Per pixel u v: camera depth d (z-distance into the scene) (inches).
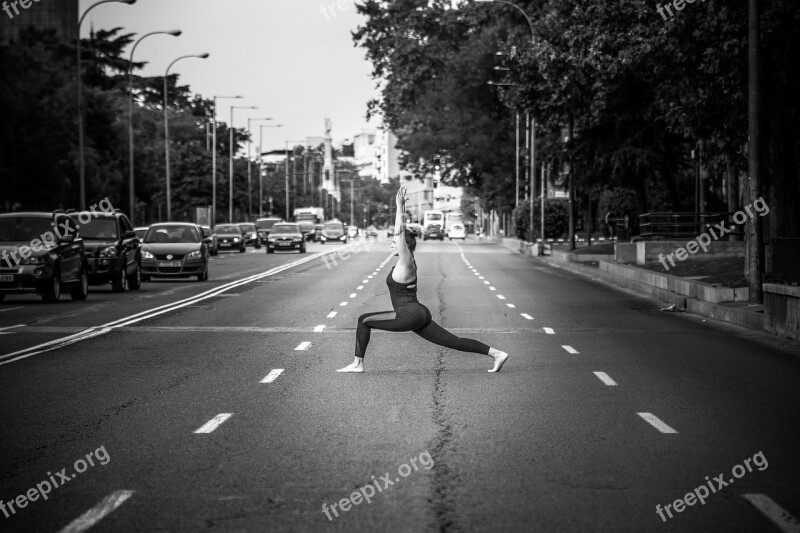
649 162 1744.6
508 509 275.3
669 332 775.7
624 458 339.6
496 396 470.9
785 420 413.7
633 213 2955.2
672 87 1088.8
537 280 1467.8
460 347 545.6
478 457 340.5
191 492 295.0
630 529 258.1
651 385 508.4
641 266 1438.2
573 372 553.6
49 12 6560.0
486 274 1621.6
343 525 261.0
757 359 616.1
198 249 1437.0
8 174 2039.9
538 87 1584.6
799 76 1017.5
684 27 1001.5
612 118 1742.1
